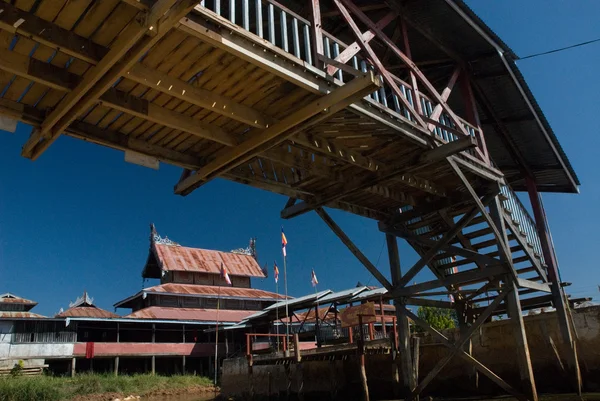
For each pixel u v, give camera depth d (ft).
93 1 14.49
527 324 40.57
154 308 114.73
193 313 117.08
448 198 34.58
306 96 20.31
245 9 17.31
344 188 30.25
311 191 31.63
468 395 42.75
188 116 20.99
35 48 16.20
